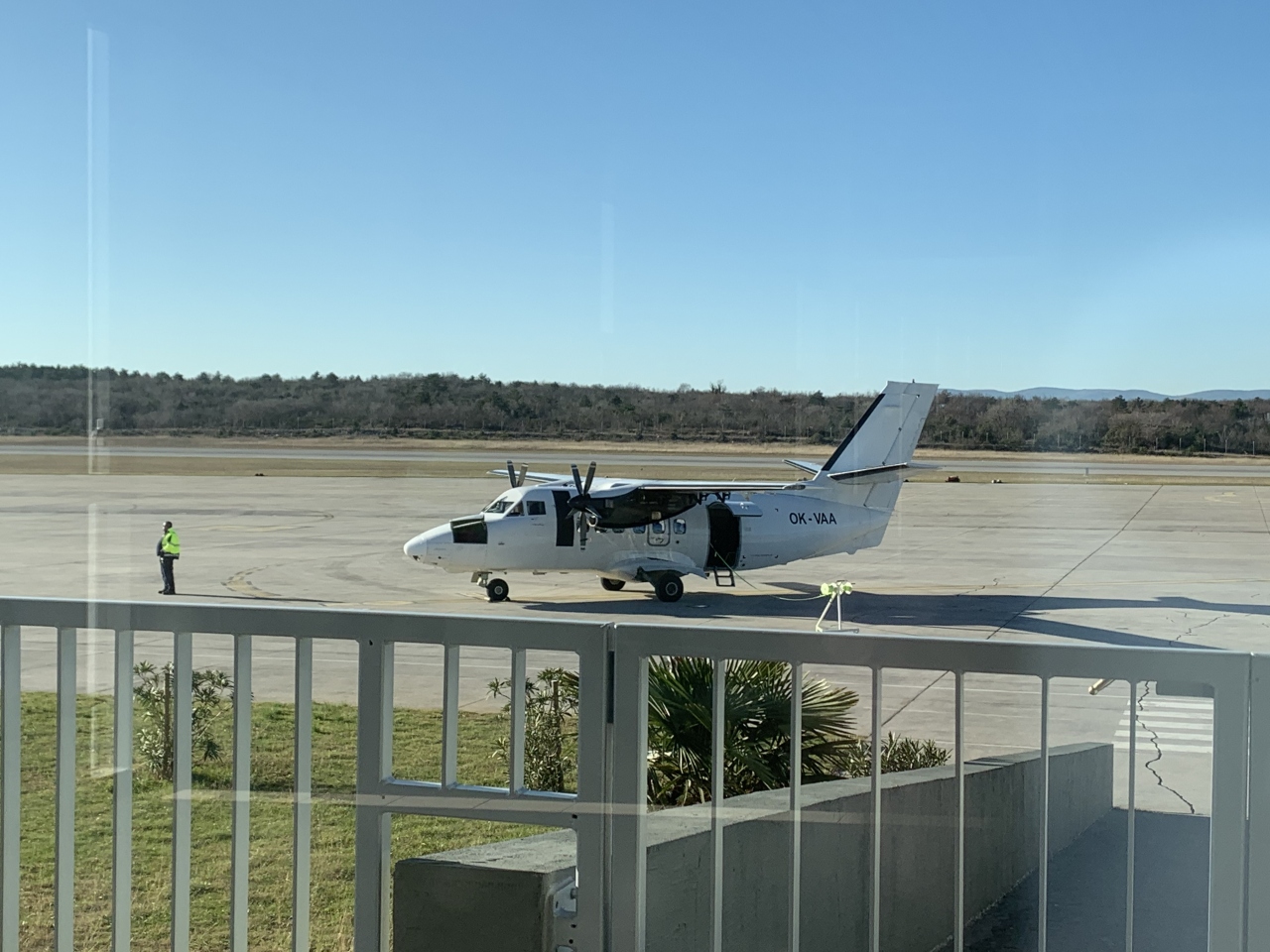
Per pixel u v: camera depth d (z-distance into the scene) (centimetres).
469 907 197
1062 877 302
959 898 179
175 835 207
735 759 342
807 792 264
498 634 193
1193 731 359
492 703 609
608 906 191
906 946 281
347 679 644
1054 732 413
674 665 346
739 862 234
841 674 538
